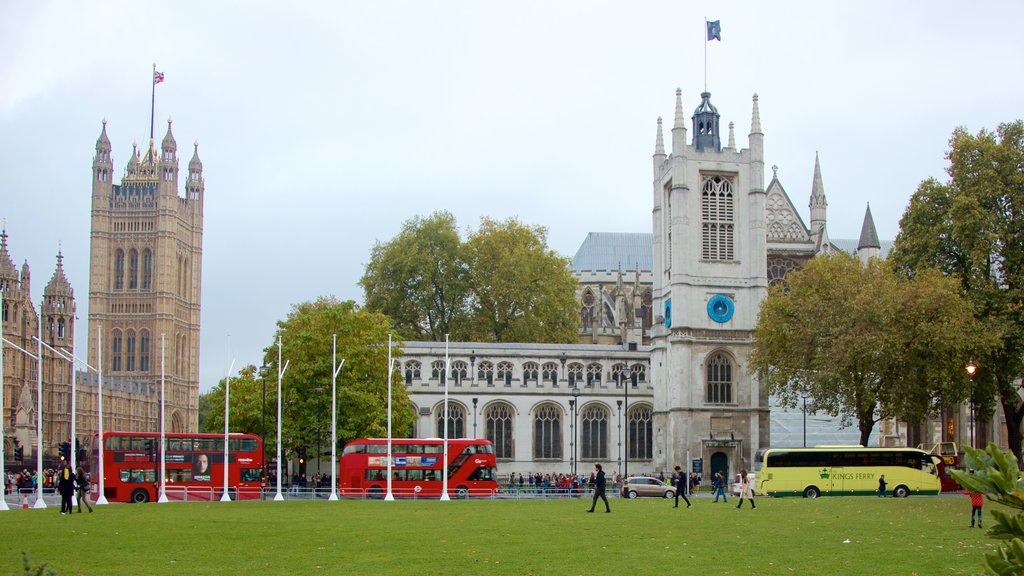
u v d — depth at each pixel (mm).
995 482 14242
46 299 183125
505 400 138125
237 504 77750
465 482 96688
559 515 62719
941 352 85000
